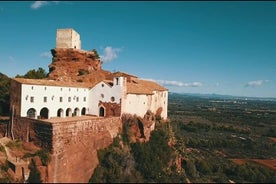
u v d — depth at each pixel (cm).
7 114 8988
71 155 6562
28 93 7331
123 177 6688
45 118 7706
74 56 11212
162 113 11262
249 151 14525
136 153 7662
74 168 6506
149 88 10356
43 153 6247
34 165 6125
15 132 7188
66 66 11094
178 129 19175
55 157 6197
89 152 6975
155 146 8269
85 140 7056
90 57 11681
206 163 9819
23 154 6519
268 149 15262
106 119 7800
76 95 8688
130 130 8494
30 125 6800
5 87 9081
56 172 6144
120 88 8431
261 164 12106
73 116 8444
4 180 5962
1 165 6256
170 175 7531
